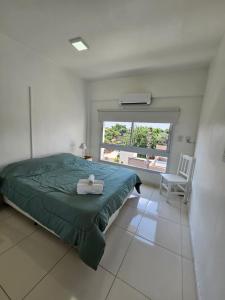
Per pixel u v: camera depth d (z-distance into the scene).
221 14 1.53
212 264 1.04
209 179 1.48
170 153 3.30
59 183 1.97
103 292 1.21
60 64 2.98
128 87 3.51
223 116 1.30
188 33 1.87
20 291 1.18
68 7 1.54
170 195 3.00
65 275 1.33
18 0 1.47
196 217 1.81
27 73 2.46
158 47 2.21
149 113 3.35
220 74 1.70
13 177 2.02
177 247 1.73
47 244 1.64
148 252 1.64
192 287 1.30
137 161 3.78
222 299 0.81
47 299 1.14
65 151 3.50
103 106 3.91
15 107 2.37
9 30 1.96
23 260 1.44
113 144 3.96
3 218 2.03
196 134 3.01
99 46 2.25
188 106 3.02
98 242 1.29
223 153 1.16
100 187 1.74
